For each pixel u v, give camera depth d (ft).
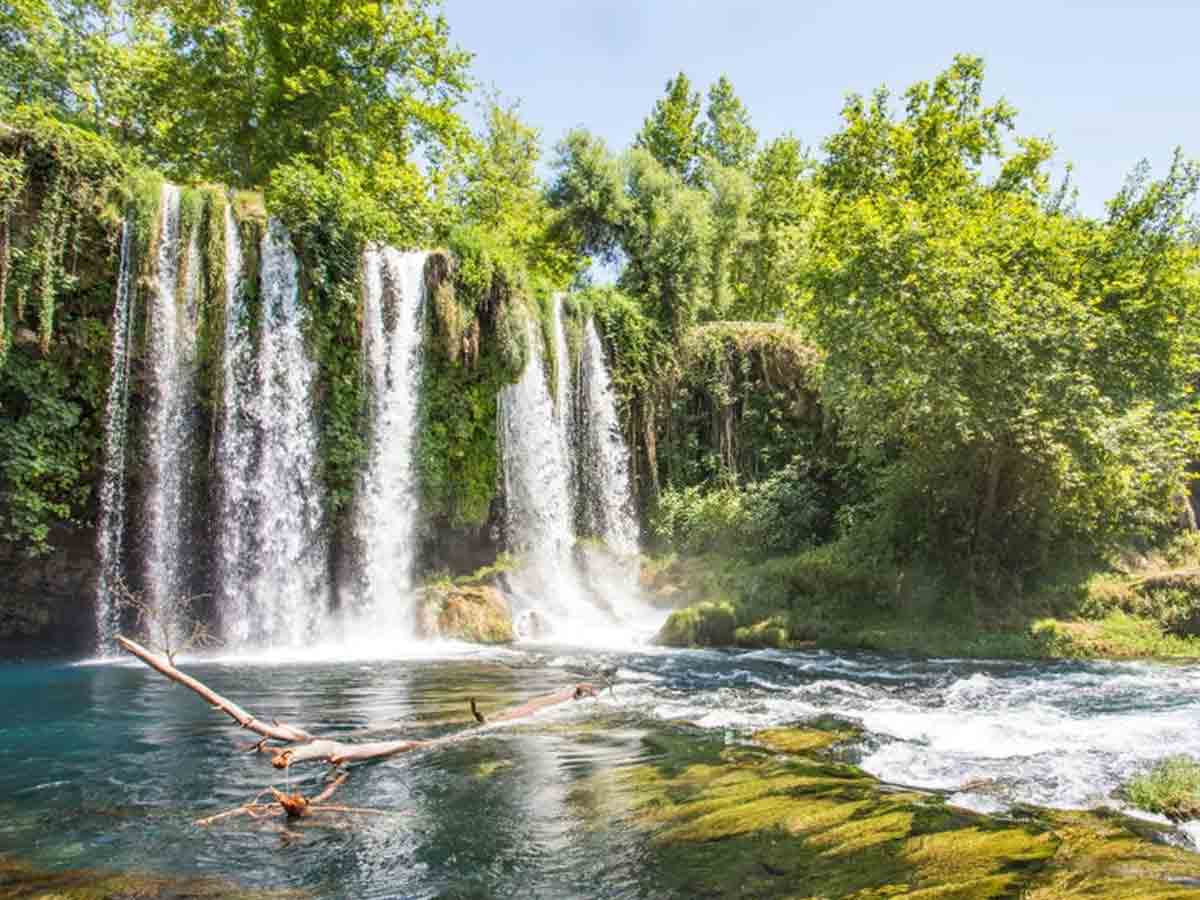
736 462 82.58
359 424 62.85
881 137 85.05
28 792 18.28
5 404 49.62
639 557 74.59
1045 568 59.00
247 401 57.47
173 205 56.08
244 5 86.79
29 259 48.60
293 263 60.49
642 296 91.66
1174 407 60.85
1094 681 35.81
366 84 89.51
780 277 119.34
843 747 21.76
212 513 56.13
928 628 53.21
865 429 63.52
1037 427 52.85
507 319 70.90
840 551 63.10
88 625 54.24
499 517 70.95
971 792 17.35
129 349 53.31
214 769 20.27
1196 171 61.57
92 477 52.80
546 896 12.43
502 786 18.47
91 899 12.30
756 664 42.22
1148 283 60.59
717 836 14.89
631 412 82.89
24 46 77.56
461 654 47.96
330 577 60.39
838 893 12.16
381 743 22.15
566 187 102.32
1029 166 79.25
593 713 27.35
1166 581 53.21
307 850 14.55
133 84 88.12
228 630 55.16
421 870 13.57
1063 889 11.84
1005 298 53.98
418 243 77.61
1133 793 16.66
